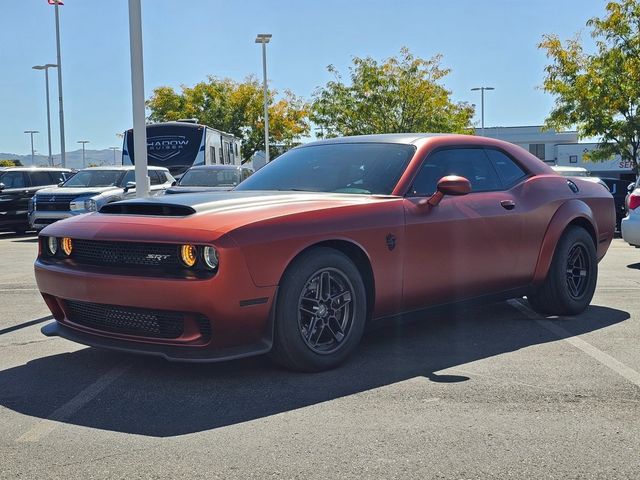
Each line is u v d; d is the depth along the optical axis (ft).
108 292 14.25
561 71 73.26
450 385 14.34
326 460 10.71
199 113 139.85
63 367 15.85
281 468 10.43
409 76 103.45
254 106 137.18
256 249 13.82
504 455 10.87
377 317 16.26
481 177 18.85
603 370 15.40
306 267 14.52
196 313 13.67
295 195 16.33
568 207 20.42
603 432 11.81
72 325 15.65
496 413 12.71
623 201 52.26
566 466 10.47
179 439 11.59
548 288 20.39
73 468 10.51
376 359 16.26
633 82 68.28
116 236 14.40
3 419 12.62
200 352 13.97
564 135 204.03
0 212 58.23
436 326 19.75
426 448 11.14
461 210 17.54
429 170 17.60
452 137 18.78
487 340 18.12
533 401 13.37
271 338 14.37
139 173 29.71
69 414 12.83
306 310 14.73
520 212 19.01
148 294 13.83
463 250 17.53
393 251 16.05
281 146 141.38
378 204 16.01
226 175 49.90
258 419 12.47
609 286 26.68
